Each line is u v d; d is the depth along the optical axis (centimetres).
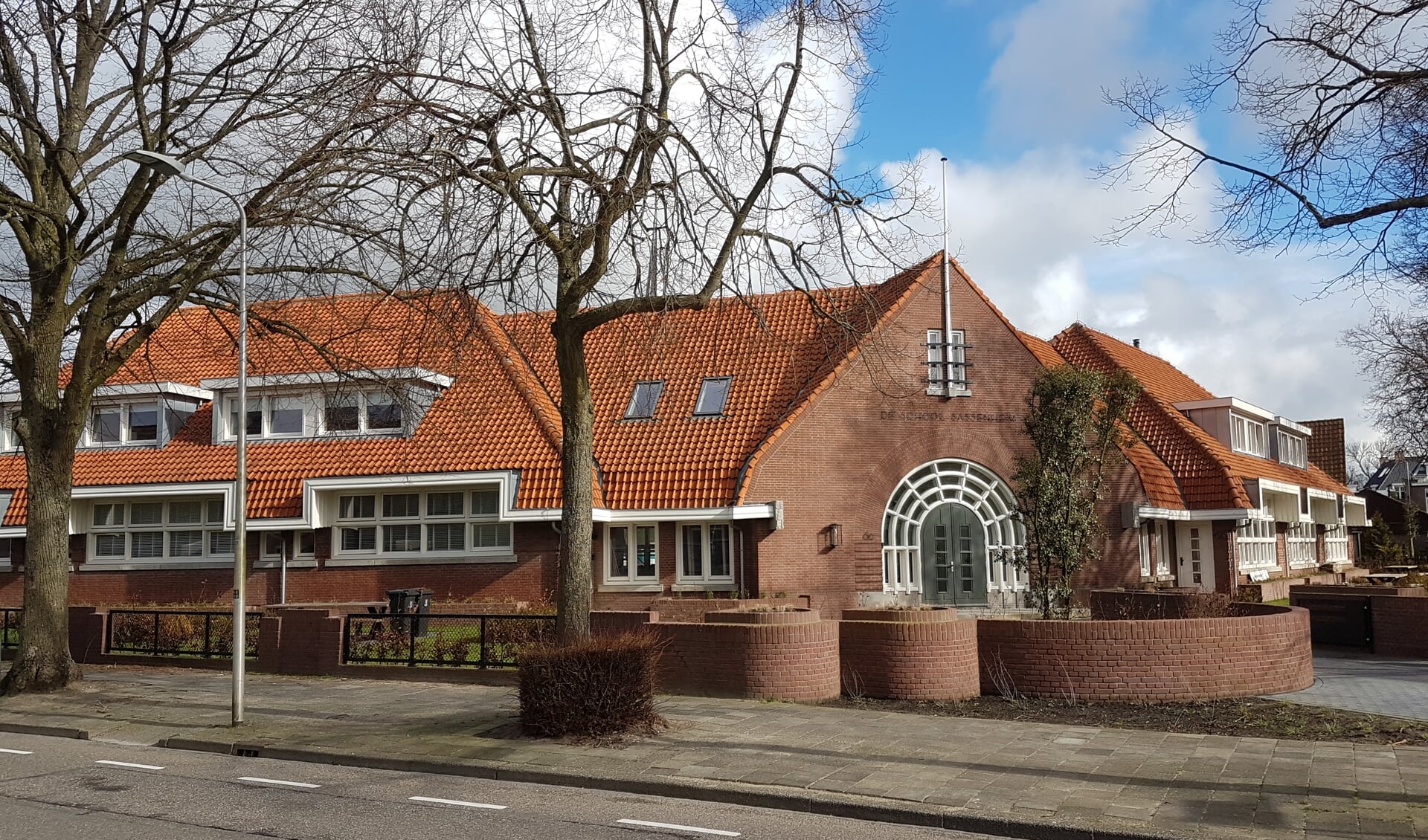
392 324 2658
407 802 909
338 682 1605
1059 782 922
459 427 2500
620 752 1055
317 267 1581
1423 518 6341
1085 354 3225
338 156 1305
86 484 2598
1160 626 1344
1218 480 2689
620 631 1492
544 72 1238
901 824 838
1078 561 1850
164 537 2647
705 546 2367
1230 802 849
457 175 1134
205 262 1562
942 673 1359
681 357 2667
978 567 2398
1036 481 1875
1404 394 2131
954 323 2469
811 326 2633
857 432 2386
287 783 994
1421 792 869
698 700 1359
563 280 1232
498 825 828
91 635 1867
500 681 1555
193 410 2781
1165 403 2995
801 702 1348
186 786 980
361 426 2573
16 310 1616
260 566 2539
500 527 2439
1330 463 4956
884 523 2375
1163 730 1155
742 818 854
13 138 1588
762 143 1248
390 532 2505
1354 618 1931
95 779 1019
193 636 1864
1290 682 1404
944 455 2405
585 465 1224
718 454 2380
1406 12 1020
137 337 1625
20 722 1327
